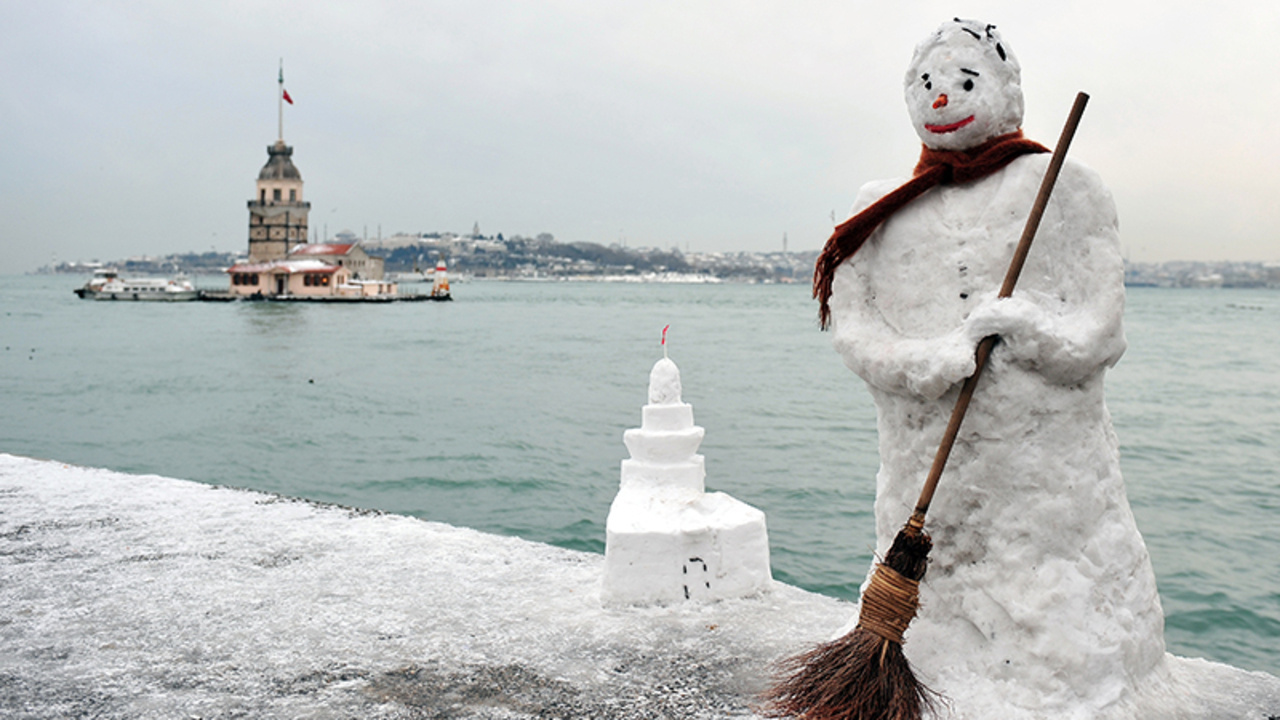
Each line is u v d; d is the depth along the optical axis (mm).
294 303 111812
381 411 29000
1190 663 4043
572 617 4688
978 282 3457
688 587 4895
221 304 107750
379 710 3691
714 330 71875
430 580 5227
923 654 3602
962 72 3484
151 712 3674
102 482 7445
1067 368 3291
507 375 39062
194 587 5090
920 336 3576
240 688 3891
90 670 4062
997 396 3359
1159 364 41719
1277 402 28219
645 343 57188
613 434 24156
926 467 3594
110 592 5008
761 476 16891
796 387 32688
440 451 22031
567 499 16891
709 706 3705
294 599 4918
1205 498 15039
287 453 22375
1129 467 17969
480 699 3785
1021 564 3400
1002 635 3445
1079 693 3314
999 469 3410
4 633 4457
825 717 3354
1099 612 3379
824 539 12516
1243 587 10297
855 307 3742
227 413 28969
